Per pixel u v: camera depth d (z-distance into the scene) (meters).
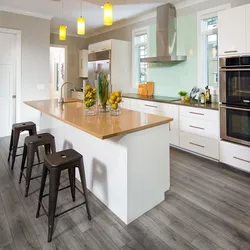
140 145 1.96
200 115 3.42
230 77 2.92
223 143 3.12
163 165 2.25
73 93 6.86
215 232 1.83
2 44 4.54
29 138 2.56
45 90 5.16
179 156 3.64
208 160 3.43
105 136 1.59
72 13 4.75
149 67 5.09
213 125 3.24
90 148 2.37
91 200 2.30
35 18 4.83
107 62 5.31
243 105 2.82
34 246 1.67
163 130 2.19
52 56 7.68
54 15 4.90
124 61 5.49
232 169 3.09
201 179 2.80
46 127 3.71
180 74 4.41
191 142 3.62
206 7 3.80
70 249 1.65
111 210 2.12
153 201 2.18
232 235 1.79
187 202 2.27
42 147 3.95
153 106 4.27
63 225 1.91
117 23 5.62
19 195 2.40
